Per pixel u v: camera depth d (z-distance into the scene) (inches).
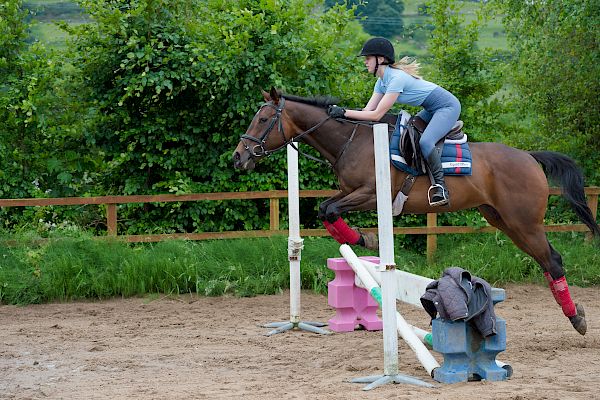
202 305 393.7
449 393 216.5
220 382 239.6
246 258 430.6
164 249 429.1
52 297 401.1
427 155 291.4
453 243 475.5
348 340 310.2
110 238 426.3
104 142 462.6
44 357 282.7
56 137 457.1
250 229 466.6
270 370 257.4
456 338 230.8
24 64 447.8
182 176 461.4
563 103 523.5
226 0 476.4
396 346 234.7
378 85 304.2
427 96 295.3
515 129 516.7
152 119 458.9
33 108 430.0
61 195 465.4
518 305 393.1
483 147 313.0
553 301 404.8
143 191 464.8
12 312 377.4
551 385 224.5
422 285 254.7
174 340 313.3
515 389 218.7
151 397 218.5
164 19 457.7
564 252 465.7
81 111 460.8
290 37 451.2
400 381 232.8
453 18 514.6
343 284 329.1
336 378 242.7
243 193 441.4
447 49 497.4
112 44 449.1
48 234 433.1
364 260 321.7
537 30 524.7
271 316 367.9
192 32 453.7
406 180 297.9
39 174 458.9
